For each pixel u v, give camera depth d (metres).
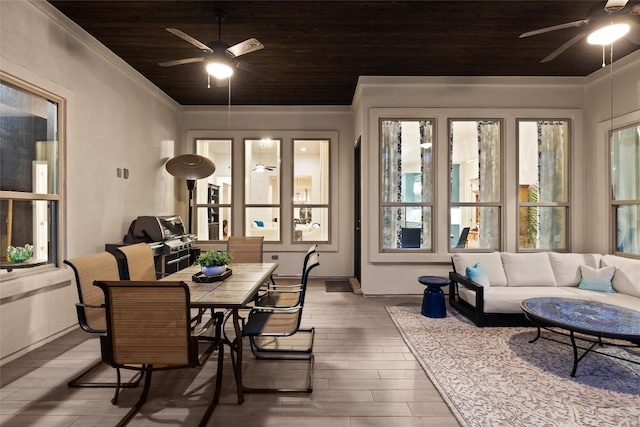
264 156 7.79
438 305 3.87
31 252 3.00
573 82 4.76
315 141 6.43
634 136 4.06
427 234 4.89
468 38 3.71
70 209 3.34
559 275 4.04
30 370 2.57
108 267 2.63
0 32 2.63
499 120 4.84
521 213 4.86
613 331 2.34
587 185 4.75
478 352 2.90
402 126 4.90
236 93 5.44
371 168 4.79
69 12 3.19
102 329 2.34
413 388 2.35
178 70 4.51
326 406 2.13
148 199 4.93
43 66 3.03
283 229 6.12
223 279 2.72
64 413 2.04
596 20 2.69
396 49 3.96
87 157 3.61
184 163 4.96
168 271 4.37
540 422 1.94
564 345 3.04
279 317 2.62
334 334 3.36
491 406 2.10
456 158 4.87
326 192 6.43
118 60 4.09
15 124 2.86
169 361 1.83
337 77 4.80
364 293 4.81
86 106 3.59
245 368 2.65
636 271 3.56
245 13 3.23
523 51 4.00
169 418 2.00
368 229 4.82
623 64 4.11
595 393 2.25
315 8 3.16
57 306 3.18
